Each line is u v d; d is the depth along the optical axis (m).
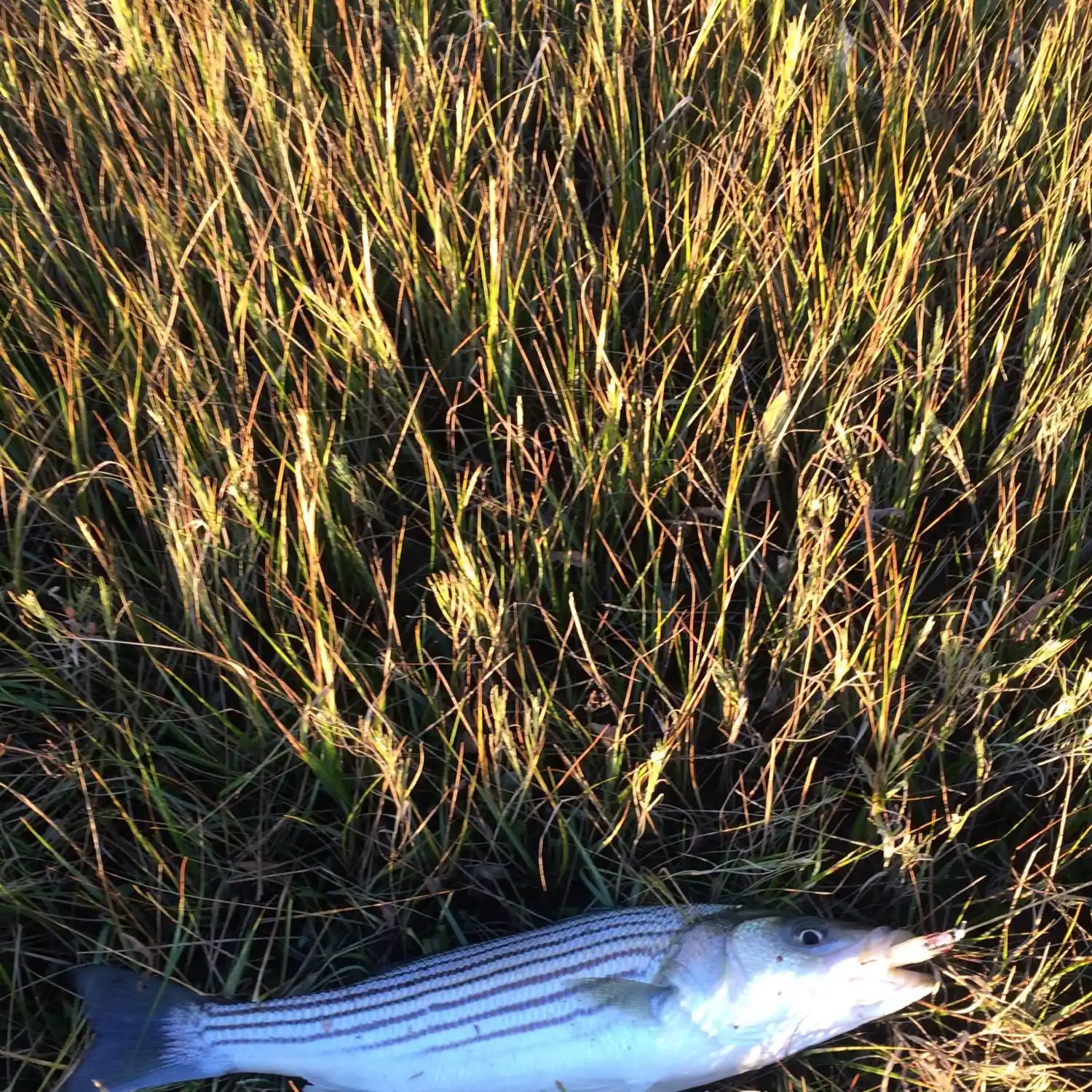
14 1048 0.99
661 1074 0.94
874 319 1.13
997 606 1.08
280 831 1.04
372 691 1.03
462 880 1.04
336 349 1.10
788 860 1.00
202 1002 0.97
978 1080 0.97
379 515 1.06
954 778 1.06
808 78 1.24
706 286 1.11
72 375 1.04
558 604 1.06
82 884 1.00
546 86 1.25
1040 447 1.13
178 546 0.98
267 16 1.22
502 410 1.12
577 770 1.00
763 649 1.08
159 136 1.17
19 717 1.04
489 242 1.10
